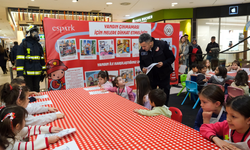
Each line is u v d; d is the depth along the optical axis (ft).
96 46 13.61
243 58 27.07
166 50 9.36
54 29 12.24
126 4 27.02
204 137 3.46
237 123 3.03
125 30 14.44
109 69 14.26
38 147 3.17
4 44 78.38
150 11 33.45
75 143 3.29
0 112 3.31
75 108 5.56
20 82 7.62
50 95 7.45
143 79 7.15
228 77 12.24
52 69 12.47
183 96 16.48
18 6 25.90
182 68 20.88
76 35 12.91
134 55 15.05
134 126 4.04
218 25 32.27
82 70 13.37
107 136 3.54
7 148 3.10
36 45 12.03
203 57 23.58
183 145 3.14
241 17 30.94
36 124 4.28
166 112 5.34
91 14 31.94
